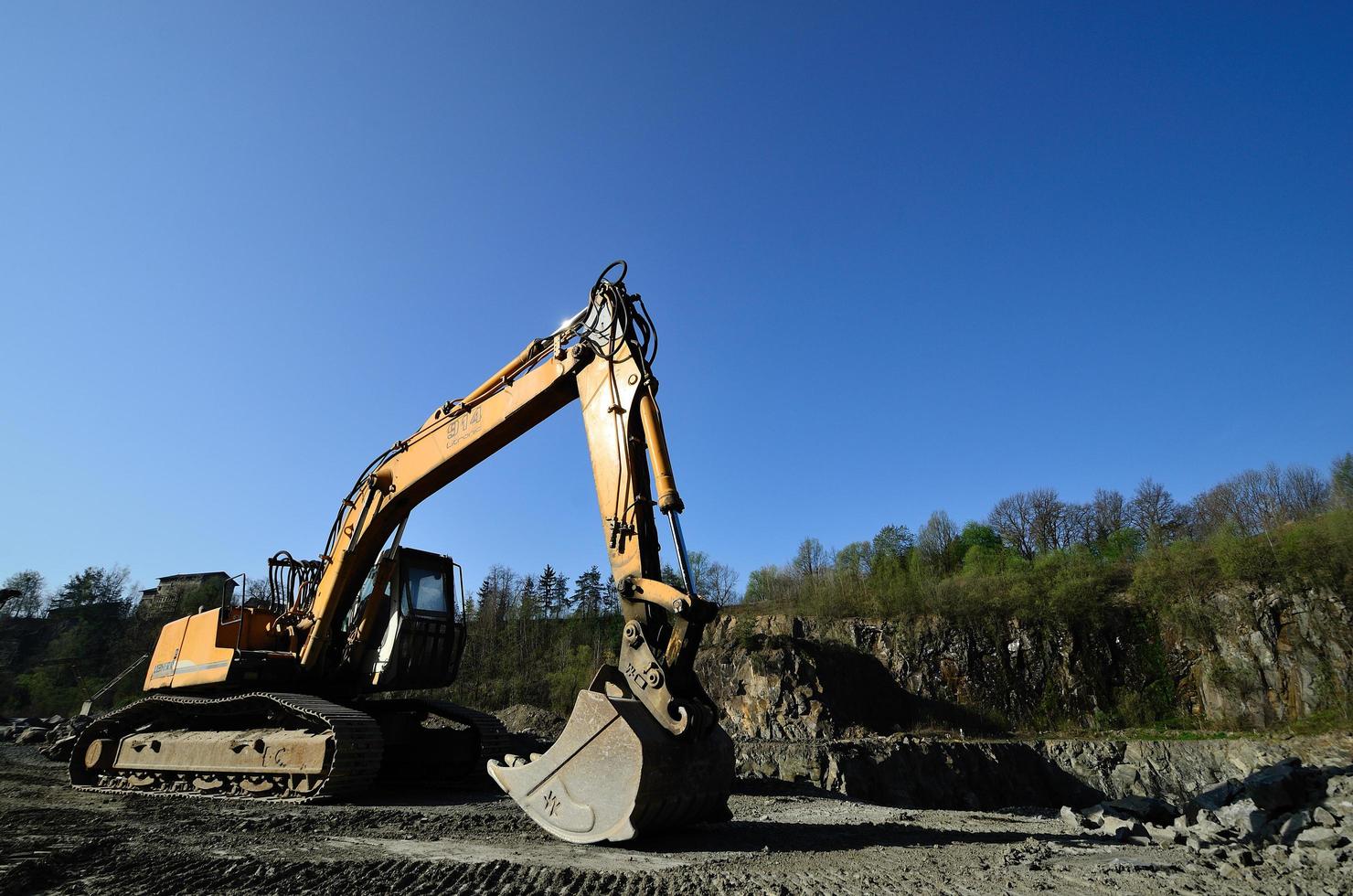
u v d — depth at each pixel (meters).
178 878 6.03
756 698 48.03
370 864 6.54
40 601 73.38
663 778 6.83
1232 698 47.16
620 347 8.59
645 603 7.58
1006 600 57.38
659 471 7.70
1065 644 53.06
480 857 6.96
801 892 5.66
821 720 45.34
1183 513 83.69
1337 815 10.02
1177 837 9.04
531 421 10.31
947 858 7.42
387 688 13.00
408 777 14.48
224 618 13.50
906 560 77.00
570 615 77.00
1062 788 41.81
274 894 5.59
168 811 10.18
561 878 6.01
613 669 7.90
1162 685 50.31
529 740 15.72
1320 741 40.03
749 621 60.59
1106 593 56.28
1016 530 91.12
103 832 8.16
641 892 5.62
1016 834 9.92
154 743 13.46
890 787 37.75
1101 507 89.38
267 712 13.05
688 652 7.12
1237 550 51.66
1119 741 44.06
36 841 7.18
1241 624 49.41
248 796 11.73
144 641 60.59
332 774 10.88
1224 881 6.45
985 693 51.88
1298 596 47.94
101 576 75.25
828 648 52.84
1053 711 50.31
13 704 51.66
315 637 12.77
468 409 11.00
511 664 63.75
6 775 15.59
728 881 5.96
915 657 54.62
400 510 12.47
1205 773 40.62
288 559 14.06
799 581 73.00
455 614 13.97
